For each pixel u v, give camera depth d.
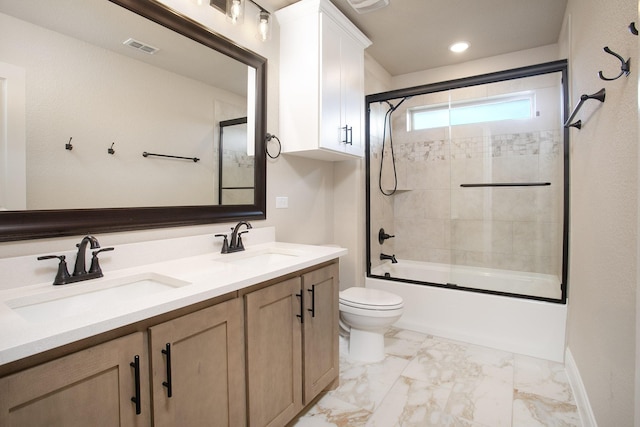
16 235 1.12
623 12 1.13
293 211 2.49
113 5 1.39
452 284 2.83
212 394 1.16
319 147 2.14
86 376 0.83
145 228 1.52
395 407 1.78
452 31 2.73
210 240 1.79
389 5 2.35
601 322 1.40
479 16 2.51
